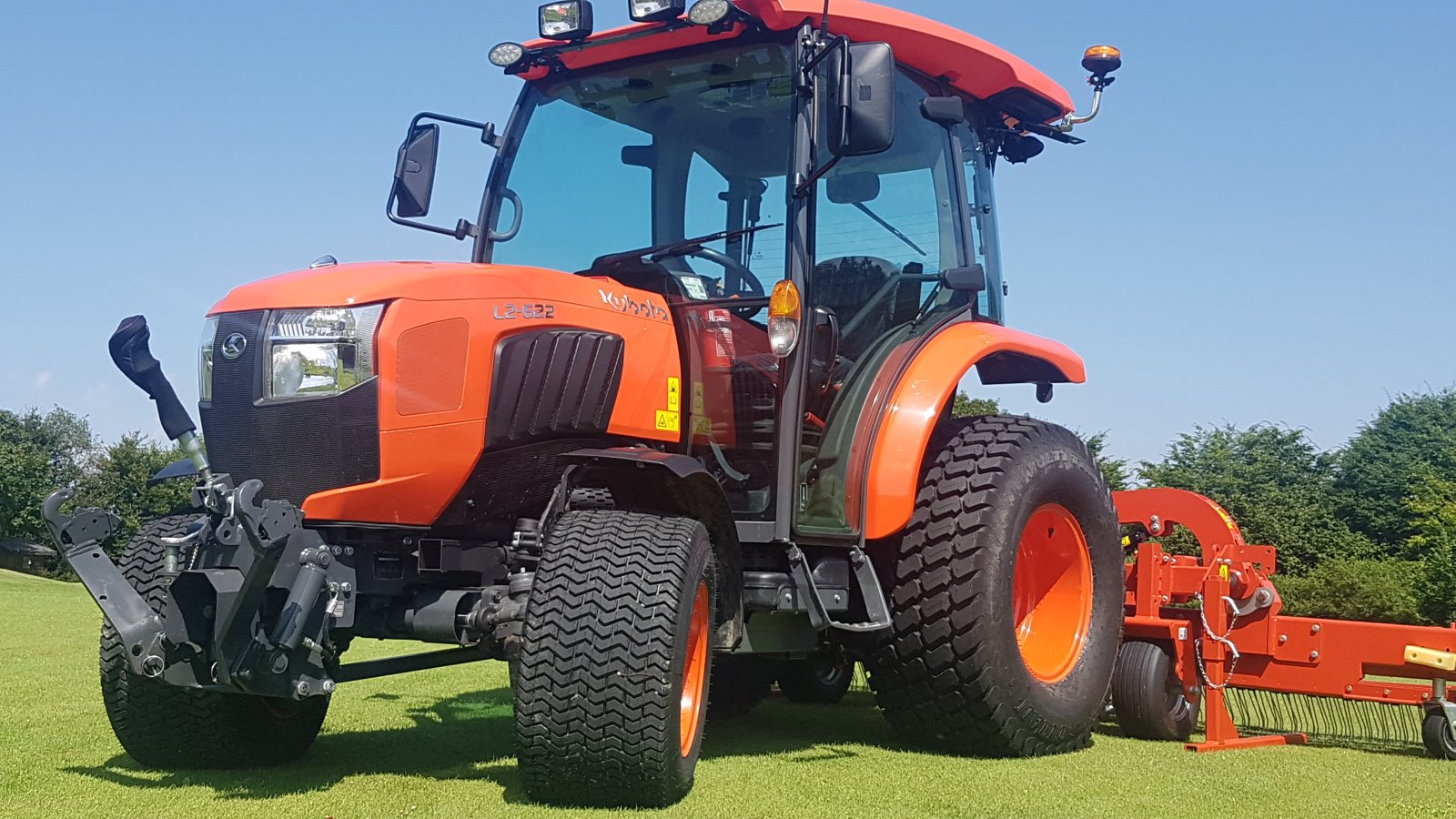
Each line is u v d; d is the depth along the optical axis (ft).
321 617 10.05
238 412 10.79
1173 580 16.89
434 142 14.34
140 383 10.02
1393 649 15.16
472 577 11.44
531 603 10.26
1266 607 16.02
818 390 13.42
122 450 139.54
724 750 13.78
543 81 14.85
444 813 9.83
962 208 15.92
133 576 11.12
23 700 16.99
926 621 13.69
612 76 14.43
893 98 12.10
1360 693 15.43
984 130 17.25
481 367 11.10
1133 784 12.18
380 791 10.73
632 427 12.28
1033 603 15.70
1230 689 16.93
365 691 18.69
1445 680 14.85
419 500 10.80
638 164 14.01
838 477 13.42
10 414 222.69
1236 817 10.67
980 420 15.10
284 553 9.87
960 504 13.88
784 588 12.75
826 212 13.88
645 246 13.71
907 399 13.94
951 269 15.43
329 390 10.60
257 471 10.69
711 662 11.50
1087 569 15.52
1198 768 13.37
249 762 11.97
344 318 10.68
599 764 9.98
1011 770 12.87
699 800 10.64
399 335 10.68
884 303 14.43
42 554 148.36
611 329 12.21
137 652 9.73
